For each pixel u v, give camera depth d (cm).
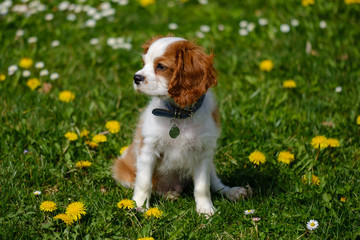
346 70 735
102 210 421
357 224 419
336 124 598
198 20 923
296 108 641
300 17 891
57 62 762
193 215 434
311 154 538
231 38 852
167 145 455
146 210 441
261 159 501
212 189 505
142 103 652
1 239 390
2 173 490
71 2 975
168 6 976
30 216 420
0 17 916
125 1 948
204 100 452
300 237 406
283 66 749
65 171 508
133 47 815
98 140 535
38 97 650
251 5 969
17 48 816
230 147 562
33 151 530
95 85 702
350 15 900
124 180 496
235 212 435
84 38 855
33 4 942
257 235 409
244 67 758
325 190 464
